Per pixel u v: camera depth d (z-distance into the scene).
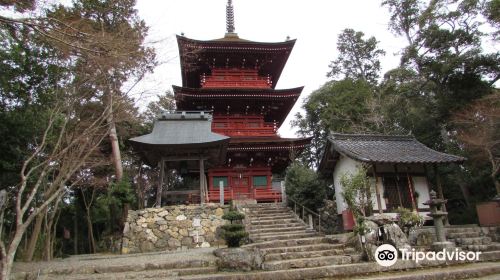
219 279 9.35
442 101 24.05
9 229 16.98
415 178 16.92
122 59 10.51
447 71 23.91
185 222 17.55
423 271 10.41
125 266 10.54
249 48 31.03
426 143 26.03
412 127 26.67
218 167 28.53
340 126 33.22
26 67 12.48
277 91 29.75
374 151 17.34
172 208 17.75
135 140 18.12
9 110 12.77
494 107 19.58
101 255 16.69
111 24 13.12
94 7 13.35
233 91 29.20
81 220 27.42
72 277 9.68
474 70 23.67
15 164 12.95
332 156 18.95
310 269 9.93
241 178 28.69
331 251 11.88
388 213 15.62
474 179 21.50
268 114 33.12
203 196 19.28
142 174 30.33
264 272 9.80
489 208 15.85
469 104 21.97
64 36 8.54
